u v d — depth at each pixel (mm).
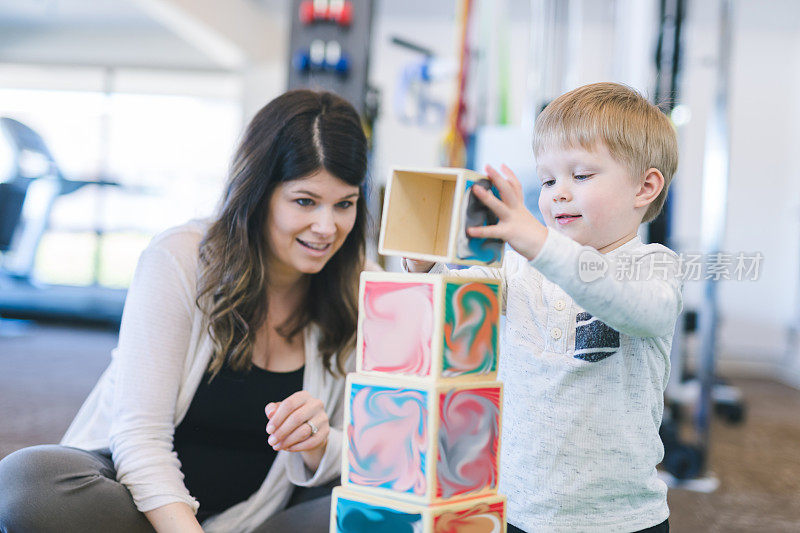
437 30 6020
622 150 1102
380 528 916
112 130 6844
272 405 1239
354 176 1283
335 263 1427
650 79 3049
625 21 3180
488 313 984
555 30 3535
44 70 6883
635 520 1136
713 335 2869
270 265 1381
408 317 943
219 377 1375
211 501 1402
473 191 901
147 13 6371
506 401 1202
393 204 942
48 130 6836
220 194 1382
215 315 1323
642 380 1136
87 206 6566
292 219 1281
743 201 5961
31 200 6270
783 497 2732
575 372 1129
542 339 1168
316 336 1431
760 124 5930
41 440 2719
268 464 1421
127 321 1339
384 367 960
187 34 5820
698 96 5746
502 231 897
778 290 5953
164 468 1238
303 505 1332
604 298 933
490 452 977
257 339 1414
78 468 1194
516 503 1169
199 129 6859
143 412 1273
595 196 1101
